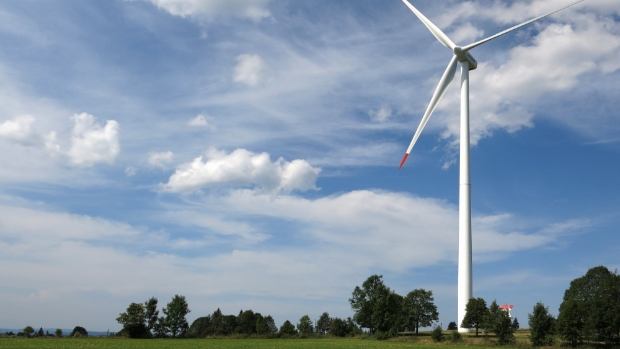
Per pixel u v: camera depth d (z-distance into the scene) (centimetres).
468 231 8131
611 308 6269
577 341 6525
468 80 8494
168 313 10975
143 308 10606
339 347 7075
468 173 8281
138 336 10400
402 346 7300
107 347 6612
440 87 8369
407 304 11981
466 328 7906
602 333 6234
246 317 14012
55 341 7944
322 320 13550
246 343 8300
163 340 9369
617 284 6838
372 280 12125
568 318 6544
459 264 8138
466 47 8256
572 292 10675
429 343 8150
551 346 6650
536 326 6856
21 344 6944
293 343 8294
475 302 7856
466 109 8444
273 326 12525
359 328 11400
